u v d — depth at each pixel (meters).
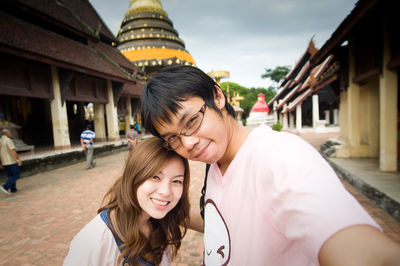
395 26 4.25
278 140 0.62
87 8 15.90
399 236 2.79
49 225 3.66
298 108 20.70
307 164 0.51
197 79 0.68
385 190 3.60
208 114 0.68
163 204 0.95
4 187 5.32
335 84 8.84
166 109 0.66
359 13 3.81
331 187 0.46
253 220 0.64
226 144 0.74
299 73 23.09
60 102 9.04
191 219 1.28
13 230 3.50
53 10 9.84
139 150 0.94
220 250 0.78
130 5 33.72
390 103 4.60
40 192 5.45
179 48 31.73
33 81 8.03
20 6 7.79
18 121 13.26
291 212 0.48
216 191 0.84
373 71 5.14
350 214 0.41
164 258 1.21
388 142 4.73
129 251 0.94
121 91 13.06
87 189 5.64
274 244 0.62
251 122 24.72
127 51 29.70
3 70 7.07
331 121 26.62
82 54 10.08
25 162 7.10
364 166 5.40
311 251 0.45
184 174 1.05
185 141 0.69
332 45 5.21
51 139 14.26
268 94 50.16
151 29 31.25
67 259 0.88
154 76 0.73
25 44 6.94
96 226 0.91
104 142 12.39
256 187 0.62
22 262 2.71
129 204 0.95
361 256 0.37
